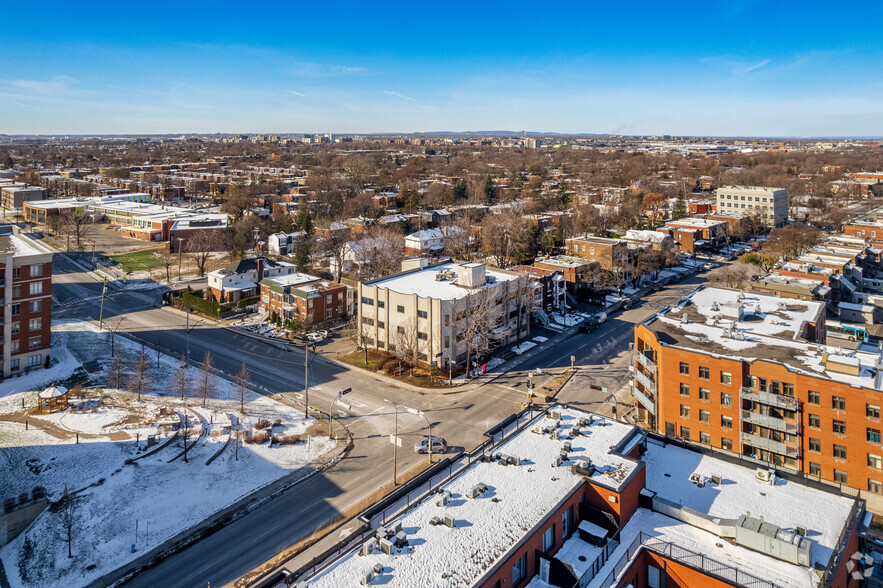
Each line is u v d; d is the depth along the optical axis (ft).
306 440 239.71
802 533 136.46
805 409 196.24
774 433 206.28
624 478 148.66
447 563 120.37
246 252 600.39
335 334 374.43
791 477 163.02
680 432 226.17
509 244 519.60
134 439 234.58
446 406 271.90
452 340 313.53
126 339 361.10
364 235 540.52
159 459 220.64
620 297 459.32
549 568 129.70
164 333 374.63
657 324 255.70
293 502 199.31
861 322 382.01
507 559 121.19
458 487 148.25
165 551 175.01
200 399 276.41
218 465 219.00
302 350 345.72
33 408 261.44
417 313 315.58
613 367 317.63
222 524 187.93
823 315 279.08
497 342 346.95
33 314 300.61
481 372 311.47
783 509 149.38
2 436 234.99
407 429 249.55
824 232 654.12
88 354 330.34
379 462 224.12
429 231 604.49
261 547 176.86
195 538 180.96
